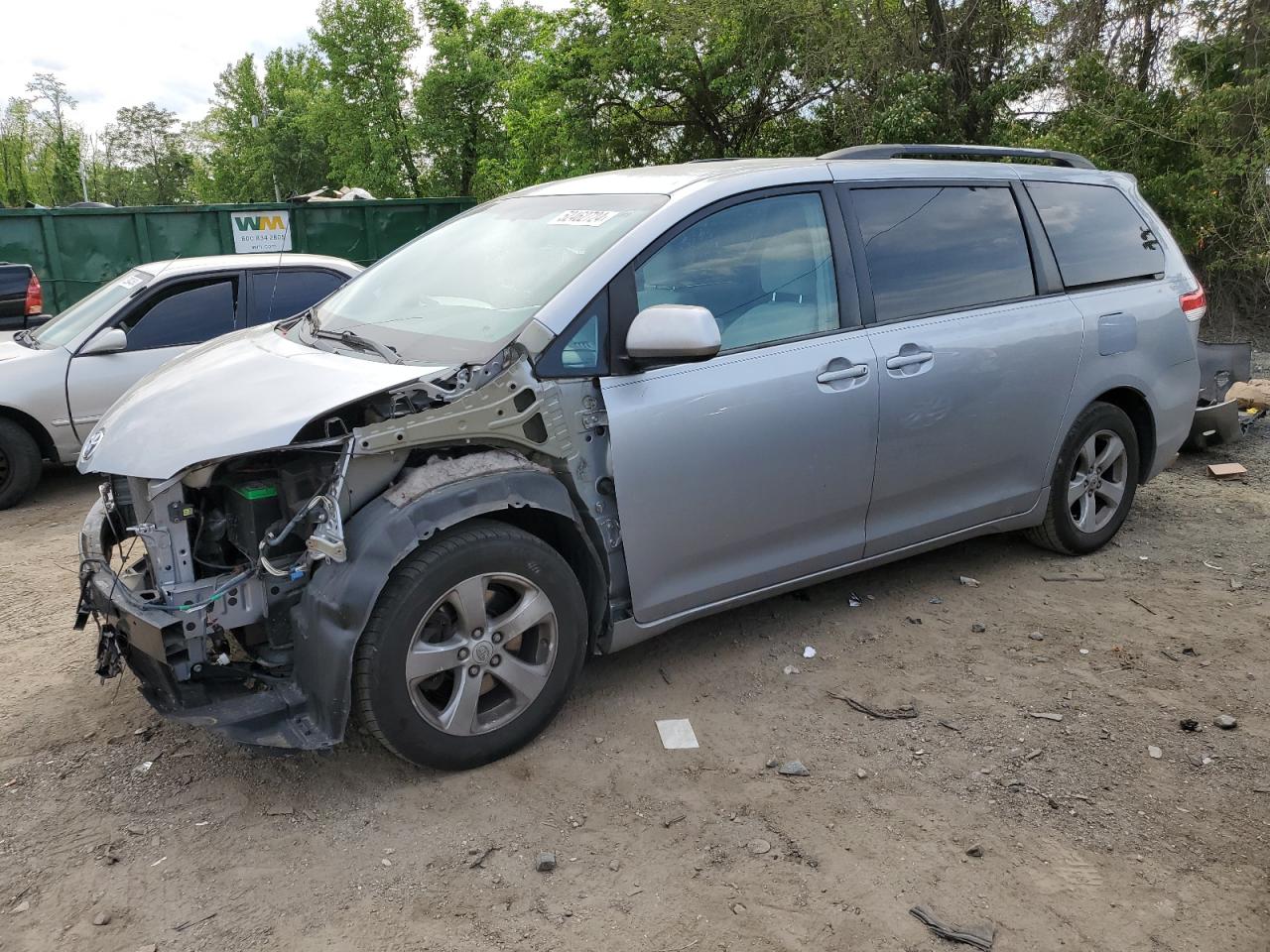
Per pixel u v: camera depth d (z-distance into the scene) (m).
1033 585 4.68
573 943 2.43
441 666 3.01
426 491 2.93
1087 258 4.76
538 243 3.68
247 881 2.66
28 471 6.51
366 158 42.72
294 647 2.94
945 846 2.79
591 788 3.07
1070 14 12.58
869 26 14.27
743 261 3.62
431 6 39.09
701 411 3.41
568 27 18.91
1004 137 13.67
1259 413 7.71
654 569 3.44
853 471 3.85
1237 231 11.98
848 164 4.02
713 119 19.05
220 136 64.06
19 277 8.02
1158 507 5.88
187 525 2.95
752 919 2.51
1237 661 3.91
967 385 4.13
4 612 4.61
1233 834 2.85
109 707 3.62
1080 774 3.14
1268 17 11.52
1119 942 2.43
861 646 4.05
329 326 3.79
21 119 70.50
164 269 6.93
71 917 2.53
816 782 3.10
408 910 2.55
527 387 3.12
